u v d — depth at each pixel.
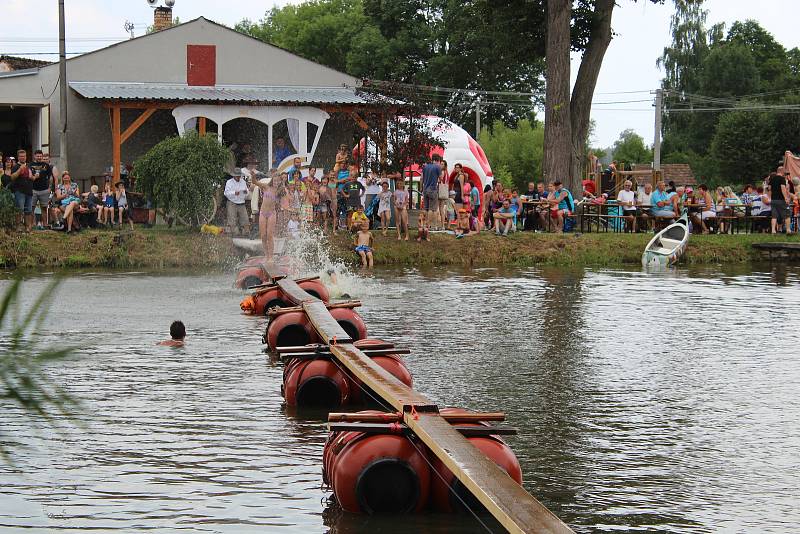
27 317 3.12
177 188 27.19
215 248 26.50
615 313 18.31
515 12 37.22
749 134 76.50
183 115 33.28
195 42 36.50
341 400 10.27
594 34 35.75
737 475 7.98
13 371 3.08
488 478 5.82
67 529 6.52
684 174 66.50
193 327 15.59
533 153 69.00
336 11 85.31
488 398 10.71
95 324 15.73
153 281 22.41
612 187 40.38
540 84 70.25
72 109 35.12
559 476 7.89
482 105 70.94
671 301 20.39
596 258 29.80
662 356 13.60
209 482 7.60
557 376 12.02
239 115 33.78
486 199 32.22
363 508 6.80
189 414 9.81
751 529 6.70
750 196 37.62
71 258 25.30
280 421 9.57
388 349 10.67
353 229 28.36
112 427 9.28
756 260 31.28
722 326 16.72
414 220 31.78
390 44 66.38
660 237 30.38
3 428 3.11
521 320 17.08
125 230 27.14
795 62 96.31
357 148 31.66
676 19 89.44
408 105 30.91
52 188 27.50
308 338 13.34
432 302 19.58
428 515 6.79
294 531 6.49
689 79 88.69
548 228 32.34
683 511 7.06
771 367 12.82
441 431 6.71
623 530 6.65
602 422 9.71
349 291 21.34
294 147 34.34
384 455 6.82
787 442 9.03
